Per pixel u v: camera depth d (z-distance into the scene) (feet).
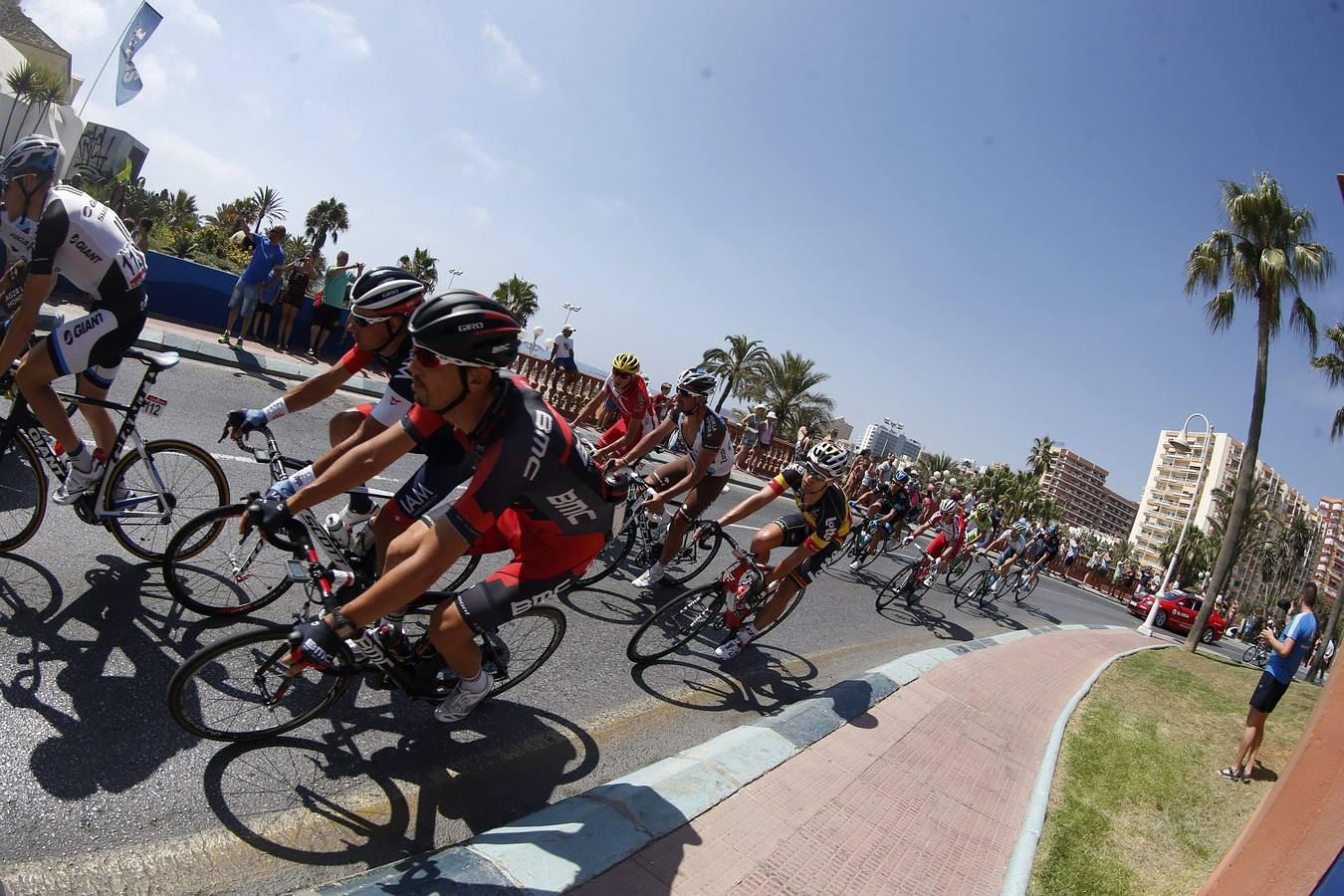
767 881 9.16
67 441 11.07
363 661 9.41
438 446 10.77
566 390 47.50
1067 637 35.88
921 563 29.60
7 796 7.24
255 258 30.04
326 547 10.77
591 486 9.29
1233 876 8.02
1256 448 45.83
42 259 10.21
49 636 9.77
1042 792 14.74
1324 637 70.18
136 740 8.56
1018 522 39.63
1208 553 178.81
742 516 16.49
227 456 18.52
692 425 17.93
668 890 8.38
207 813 7.97
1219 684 32.55
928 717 17.01
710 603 16.02
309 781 8.98
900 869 10.48
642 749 12.33
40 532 12.34
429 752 10.29
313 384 11.69
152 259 32.94
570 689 13.51
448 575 15.64
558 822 8.93
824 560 16.79
